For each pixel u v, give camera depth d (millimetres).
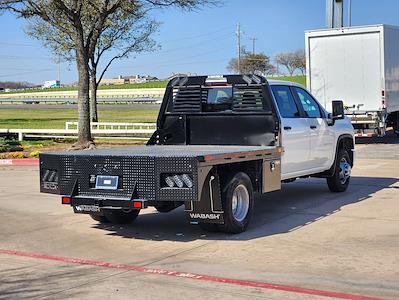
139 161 7406
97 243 7797
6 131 27094
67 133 26625
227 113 9523
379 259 6605
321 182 13266
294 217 9211
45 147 22562
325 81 21812
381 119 20984
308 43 22016
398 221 8703
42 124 36406
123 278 6117
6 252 7379
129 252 7258
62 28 22391
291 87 10148
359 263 6457
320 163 10773
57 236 8266
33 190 12906
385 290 5527
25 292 5695
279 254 6926
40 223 9219
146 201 7375
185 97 9891
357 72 21250
